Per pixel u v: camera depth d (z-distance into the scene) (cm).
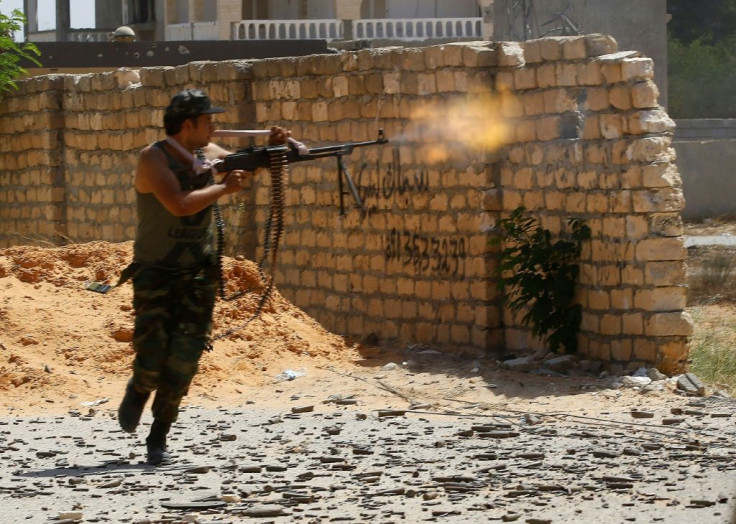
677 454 826
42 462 835
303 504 706
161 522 663
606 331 1167
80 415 1035
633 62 1140
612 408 1018
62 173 1970
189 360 801
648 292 1129
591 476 764
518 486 730
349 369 1237
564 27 3669
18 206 2075
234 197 1562
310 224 1484
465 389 1116
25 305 1253
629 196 1138
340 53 1432
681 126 3869
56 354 1188
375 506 696
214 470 799
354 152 1420
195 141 798
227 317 1285
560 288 1199
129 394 819
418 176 1343
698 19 5712
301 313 1377
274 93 1537
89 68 2556
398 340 1369
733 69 5219
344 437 910
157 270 798
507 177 1274
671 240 1125
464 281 1297
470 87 1276
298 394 1125
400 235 1367
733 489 720
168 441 904
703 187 3281
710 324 1719
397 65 1360
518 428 936
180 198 775
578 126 1229
